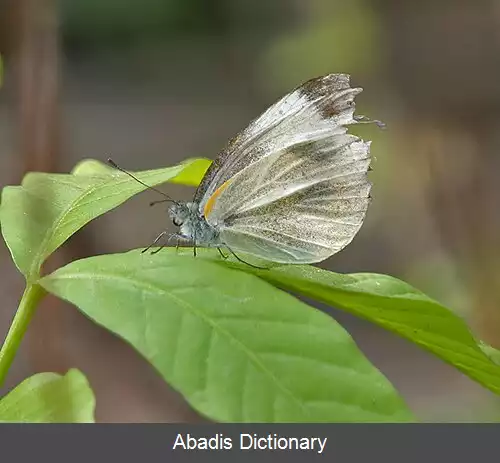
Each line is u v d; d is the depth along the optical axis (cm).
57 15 52
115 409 65
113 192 41
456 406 64
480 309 66
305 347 38
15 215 40
